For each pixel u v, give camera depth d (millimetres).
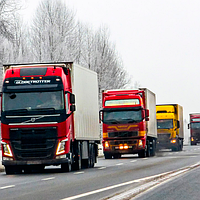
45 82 45094
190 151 107250
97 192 27250
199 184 31406
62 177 39219
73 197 25016
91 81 57062
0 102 45312
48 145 44344
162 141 108562
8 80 45344
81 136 50156
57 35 93000
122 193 26312
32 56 91625
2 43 85188
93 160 56500
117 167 51750
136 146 77188
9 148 44594
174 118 110062
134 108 77688
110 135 77938
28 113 44500
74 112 47844
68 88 47375
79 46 101938
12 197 25766
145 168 48094
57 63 48062
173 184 31422
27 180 37219
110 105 78250
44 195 26359
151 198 24484
